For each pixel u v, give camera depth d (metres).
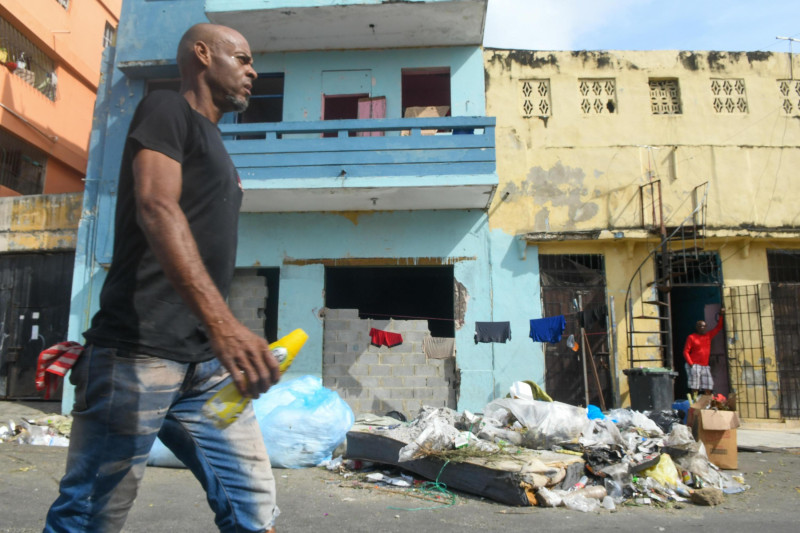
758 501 4.34
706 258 9.61
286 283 9.30
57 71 14.09
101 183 9.76
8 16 12.18
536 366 8.91
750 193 9.52
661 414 6.56
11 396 10.18
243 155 8.69
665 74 9.91
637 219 9.41
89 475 1.29
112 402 1.28
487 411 5.87
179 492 4.34
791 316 9.33
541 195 9.48
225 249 1.47
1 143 12.32
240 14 9.17
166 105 1.34
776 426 8.84
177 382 1.37
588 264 9.47
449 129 9.26
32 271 10.48
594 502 4.14
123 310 1.32
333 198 8.94
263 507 1.47
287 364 1.32
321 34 9.67
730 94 9.94
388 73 9.98
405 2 8.80
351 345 9.02
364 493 4.43
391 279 12.34
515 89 9.88
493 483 4.23
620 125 9.72
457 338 9.01
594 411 5.89
